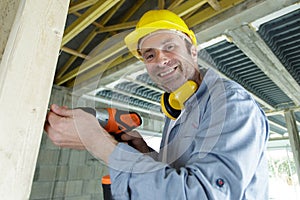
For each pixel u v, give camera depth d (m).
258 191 0.42
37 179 2.47
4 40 0.29
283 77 2.12
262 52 1.73
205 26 1.51
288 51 1.82
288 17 1.44
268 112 3.38
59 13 0.32
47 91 0.29
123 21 2.06
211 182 0.34
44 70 0.29
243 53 1.85
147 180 0.36
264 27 1.52
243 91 0.48
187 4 1.49
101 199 2.65
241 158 0.36
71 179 2.65
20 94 0.26
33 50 0.28
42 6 0.30
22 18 0.28
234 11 1.39
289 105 3.17
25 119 0.26
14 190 0.24
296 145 3.06
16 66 0.27
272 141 5.31
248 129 0.41
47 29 0.30
